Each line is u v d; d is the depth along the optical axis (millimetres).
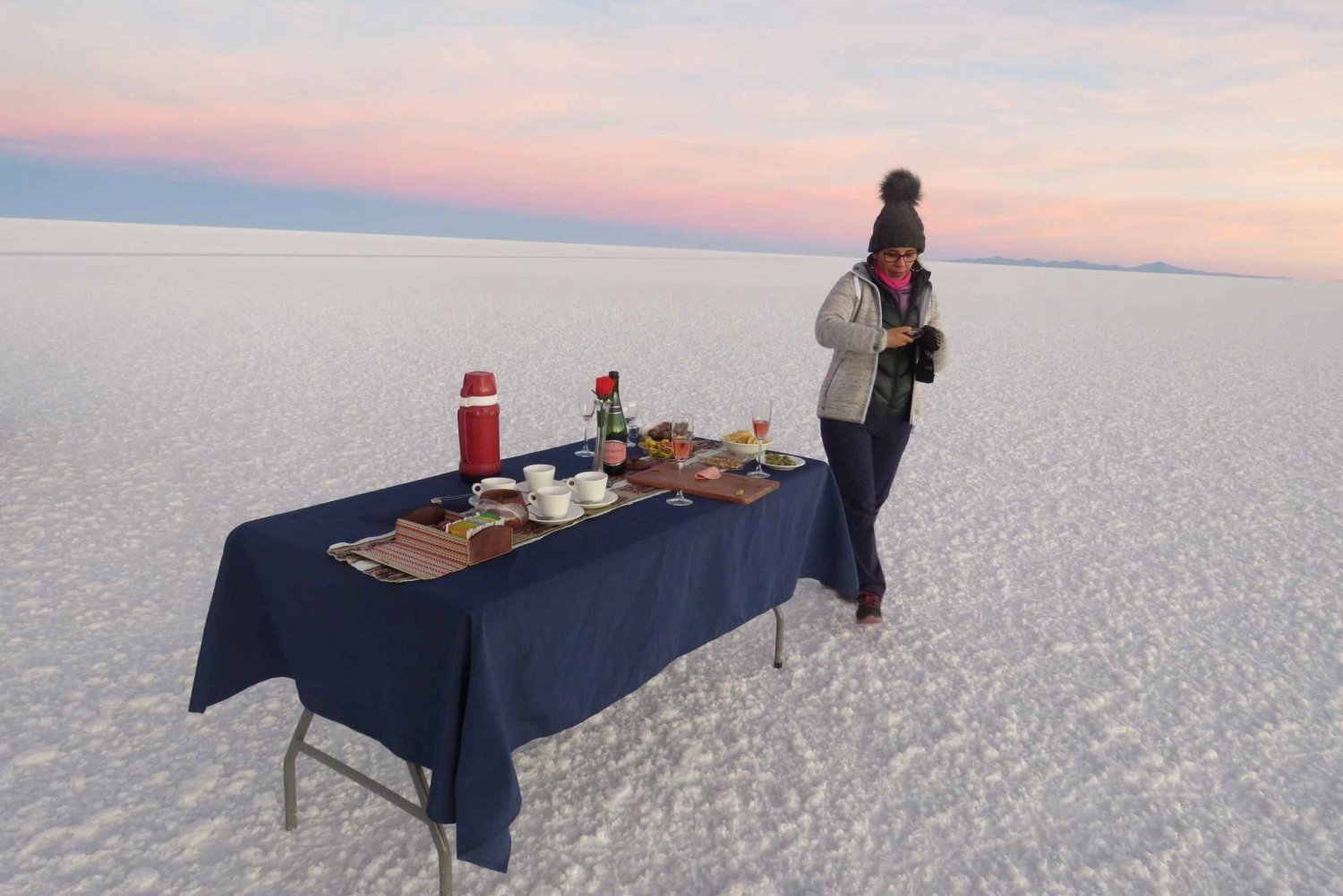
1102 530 4613
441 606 1622
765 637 3250
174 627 3152
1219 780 2443
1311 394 9469
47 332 10797
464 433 2459
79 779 2277
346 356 9859
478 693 1579
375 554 1845
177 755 2402
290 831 2105
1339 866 2105
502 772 1620
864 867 2055
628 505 2326
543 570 1812
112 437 5891
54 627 3115
